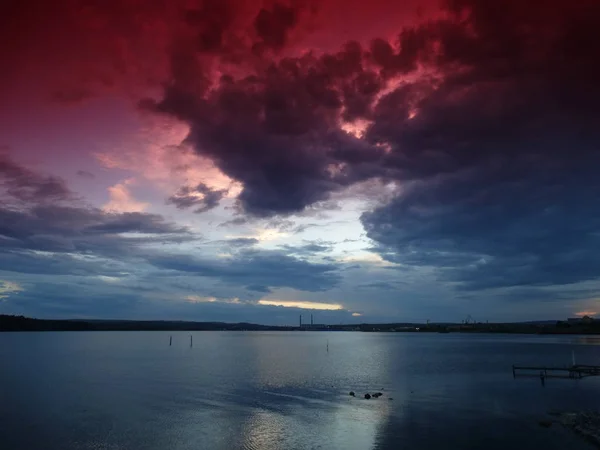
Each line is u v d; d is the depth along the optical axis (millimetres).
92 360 107375
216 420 40531
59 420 40875
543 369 73875
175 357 117688
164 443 33438
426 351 146250
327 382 65688
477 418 40281
